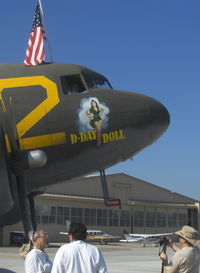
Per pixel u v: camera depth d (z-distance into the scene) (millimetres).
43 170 11289
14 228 51375
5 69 11516
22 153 9625
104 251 42375
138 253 39938
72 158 11438
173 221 72812
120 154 12070
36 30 13117
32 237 7719
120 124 11898
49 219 56094
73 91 11773
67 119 11297
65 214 58031
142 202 68000
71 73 11828
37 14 13477
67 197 58000
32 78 11391
